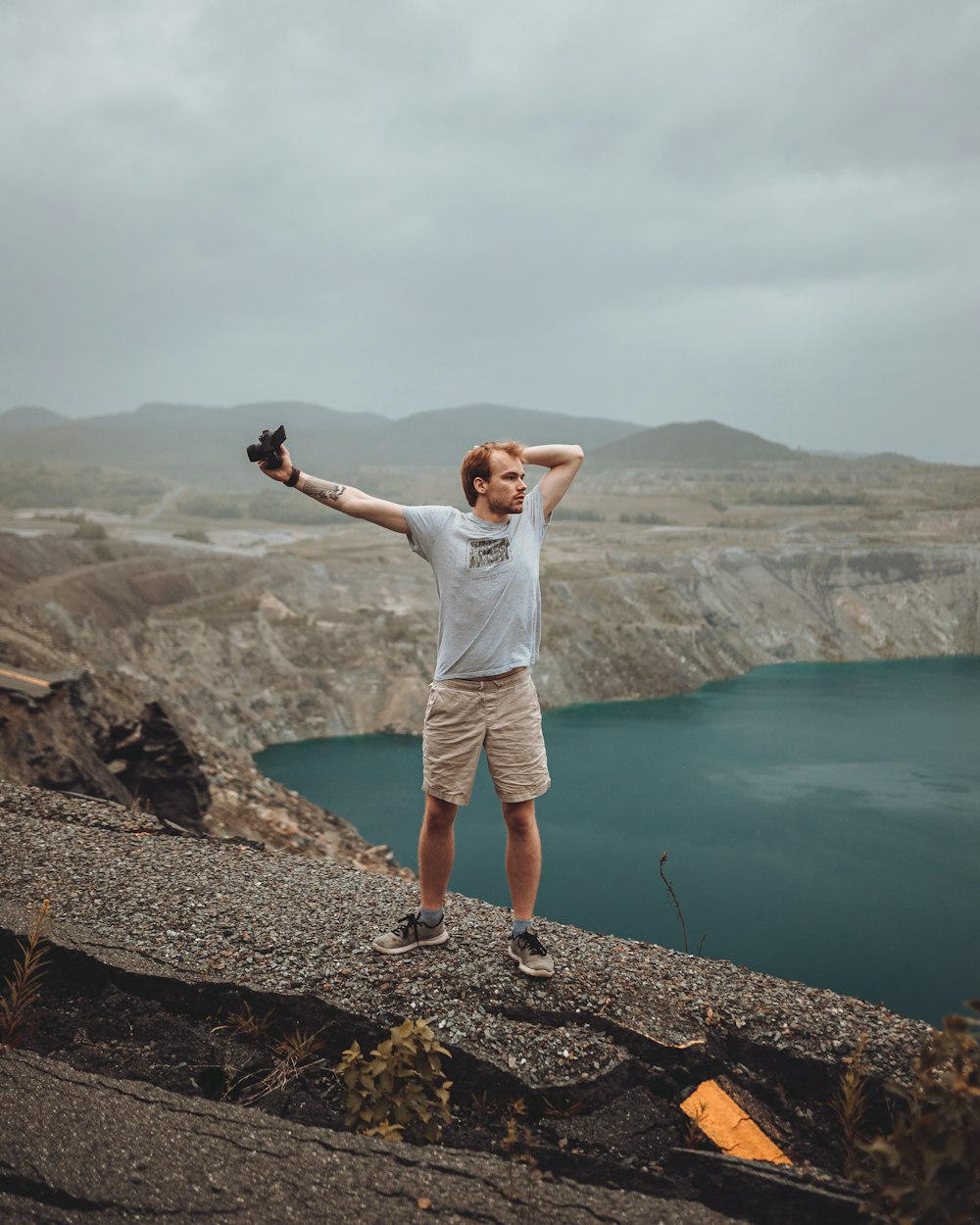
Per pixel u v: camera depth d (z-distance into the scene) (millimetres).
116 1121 2352
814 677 85000
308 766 50125
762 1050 3148
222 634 62000
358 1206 2129
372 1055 3037
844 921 28109
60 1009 3330
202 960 3500
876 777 47062
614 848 35531
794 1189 2414
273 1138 2361
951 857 34312
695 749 53844
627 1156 2764
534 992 3404
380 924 3965
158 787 19344
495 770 3609
